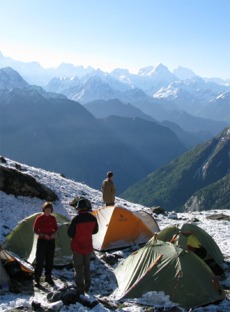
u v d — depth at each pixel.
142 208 34.06
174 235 17.52
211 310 12.74
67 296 12.13
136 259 14.58
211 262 16.95
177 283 13.24
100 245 19.80
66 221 18.39
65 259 16.69
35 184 26.48
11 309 11.58
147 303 12.99
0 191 24.80
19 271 14.52
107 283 14.92
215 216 32.50
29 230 17.61
